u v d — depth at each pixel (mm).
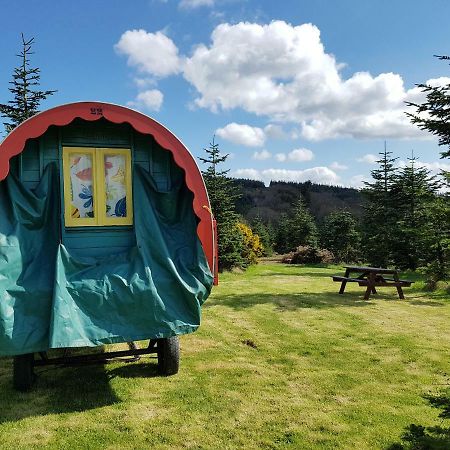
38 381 5223
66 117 4398
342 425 4168
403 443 3795
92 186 4848
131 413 4395
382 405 4633
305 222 35156
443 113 8539
